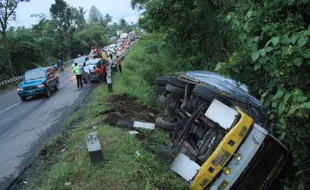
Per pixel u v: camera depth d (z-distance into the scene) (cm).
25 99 1755
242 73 591
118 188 534
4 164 751
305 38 454
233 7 1155
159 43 1741
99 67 2031
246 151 538
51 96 1767
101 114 1026
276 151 562
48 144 807
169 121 714
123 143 712
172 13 1390
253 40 548
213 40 1323
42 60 4297
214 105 577
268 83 578
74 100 1484
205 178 538
